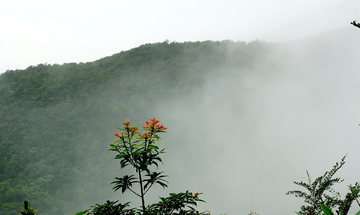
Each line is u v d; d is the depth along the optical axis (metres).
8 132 104.44
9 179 79.12
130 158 2.00
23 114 120.00
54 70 159.62
